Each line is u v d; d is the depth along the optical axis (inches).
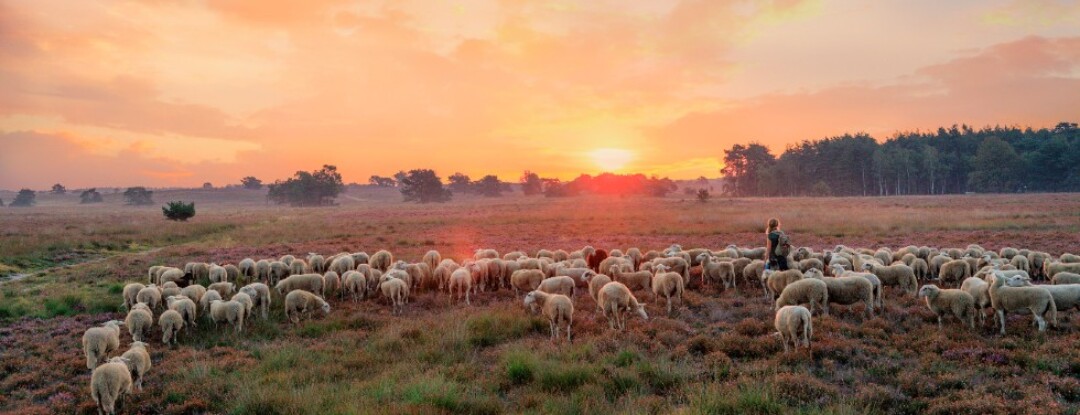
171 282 645.3
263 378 378.9
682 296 613.0
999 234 1211.9
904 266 574.6
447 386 343.0
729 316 528.4
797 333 398.9
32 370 424.5
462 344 453.4
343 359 424.8
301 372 392.5
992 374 354.9
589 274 622.8
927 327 456.1
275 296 662.5
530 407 328.5
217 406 343.0
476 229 1748.3
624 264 699.4
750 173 7086.6
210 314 537.3
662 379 359.9
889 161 5689.0
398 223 2053.4
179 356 444.8
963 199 3442.4
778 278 559.5
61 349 479.5
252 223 2167.8
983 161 5280.5
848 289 490.6
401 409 308.2
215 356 451.8
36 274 919.7
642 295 637.9
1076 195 3602.4
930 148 5841.5
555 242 1332.4
